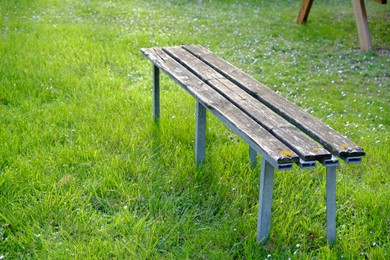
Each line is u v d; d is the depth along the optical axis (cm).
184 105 569
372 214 380
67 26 862
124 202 389
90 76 653
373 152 481
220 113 361
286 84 666
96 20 920
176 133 491
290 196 399
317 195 407
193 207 384
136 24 912
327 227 343
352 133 522
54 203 378
